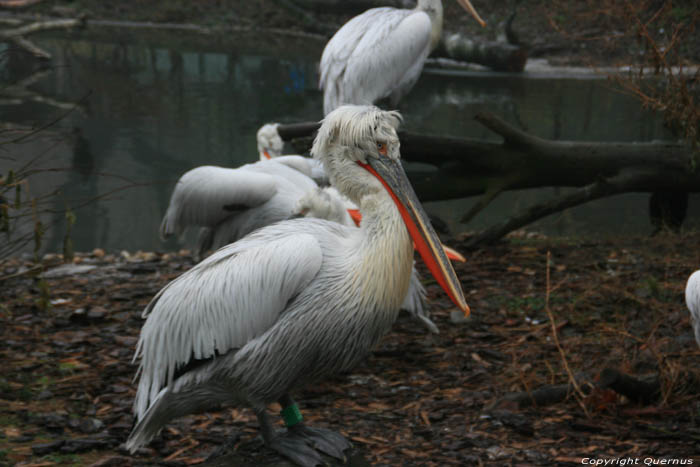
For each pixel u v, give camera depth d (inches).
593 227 342.3
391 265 119.1
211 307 116.4
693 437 144.3
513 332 208.8
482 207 295.1
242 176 218.4
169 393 118.0
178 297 118.6
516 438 146.6
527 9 844.6
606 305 226.1
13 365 177.5
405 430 151.2
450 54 776.3
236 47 861.2
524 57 732.0
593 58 691.4
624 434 147.3
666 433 146.9
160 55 796.0
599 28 664.4
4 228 168.2
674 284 238.8
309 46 883.4
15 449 136.1
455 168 300.2
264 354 117.5
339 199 177.6
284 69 742.5
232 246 123.5
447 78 705.6
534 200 398.3
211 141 466.3
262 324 116.4
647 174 293.3
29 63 691.4
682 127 243.9
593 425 151.0
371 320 120.3
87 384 169.3
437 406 163.3
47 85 623.8
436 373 183.2
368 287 118.3
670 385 161.8
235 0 1047.0
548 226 346.9
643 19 291.4
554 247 295.1
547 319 216.1
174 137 473.1
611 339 198.2
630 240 304.8
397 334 210.2
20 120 493.0
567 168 297.1
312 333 118.6
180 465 133.1
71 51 793.6
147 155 428.8
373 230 119.4
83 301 229.8
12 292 234.8
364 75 284.0
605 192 289.4
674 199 319.9
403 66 289.7
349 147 121.6
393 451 140.6
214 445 143.9
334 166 123.6
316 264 117.4
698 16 249.1
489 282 252.1
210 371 119.2
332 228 125.9
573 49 775.7
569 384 166.2
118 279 257.1
